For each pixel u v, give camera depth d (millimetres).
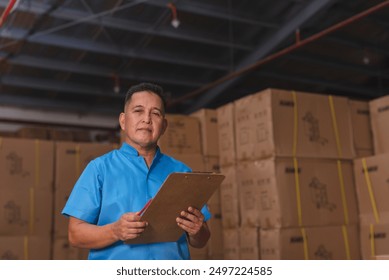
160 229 1467
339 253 3240
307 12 5148
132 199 1519
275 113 3232
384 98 3506
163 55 5980
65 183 4348
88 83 6762
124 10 5027
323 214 3248
